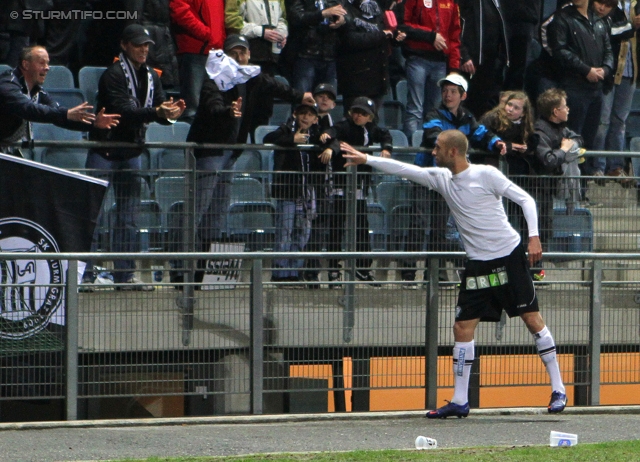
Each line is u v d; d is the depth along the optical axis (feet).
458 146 82.33
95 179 94.58
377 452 65.67
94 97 127.34
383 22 128.26
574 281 92.53
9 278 82.02
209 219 100.89
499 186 82.02
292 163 104.01
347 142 106.01
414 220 104.68
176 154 108.17
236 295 86.48
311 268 92.38
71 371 82.28
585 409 88.43
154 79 104.78
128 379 84.38
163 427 80.38
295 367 88.58
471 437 74.95
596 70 130.52
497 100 141.28
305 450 70.03
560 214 107.55
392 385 90.68
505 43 140.15
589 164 126.62
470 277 83.61
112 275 90.84
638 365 95.61
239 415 85.30
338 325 89.25
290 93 107.04
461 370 84.79
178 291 85.35
